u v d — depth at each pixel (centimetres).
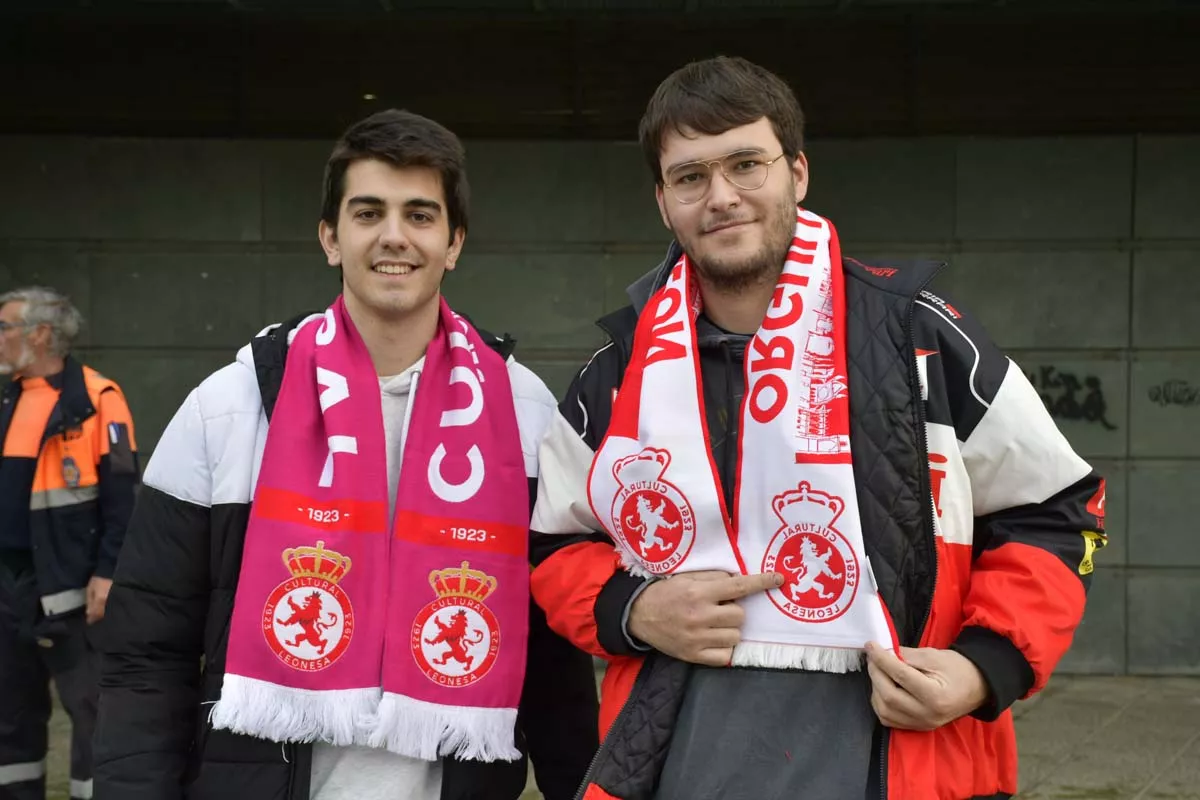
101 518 388
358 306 204
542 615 217
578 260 615
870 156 611
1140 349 610
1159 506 610
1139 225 608
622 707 185
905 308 179
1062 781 457
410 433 204
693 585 177
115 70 612
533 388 221
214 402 200
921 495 173
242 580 190
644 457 184
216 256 612
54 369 394
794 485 176
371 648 193
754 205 183
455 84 617
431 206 199
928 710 164
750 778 172
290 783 188
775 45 612
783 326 183
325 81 616
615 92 616
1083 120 611
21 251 612
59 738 506
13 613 380
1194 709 551
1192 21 604
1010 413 175
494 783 204
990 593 171
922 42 610
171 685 195
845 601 172
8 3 566
